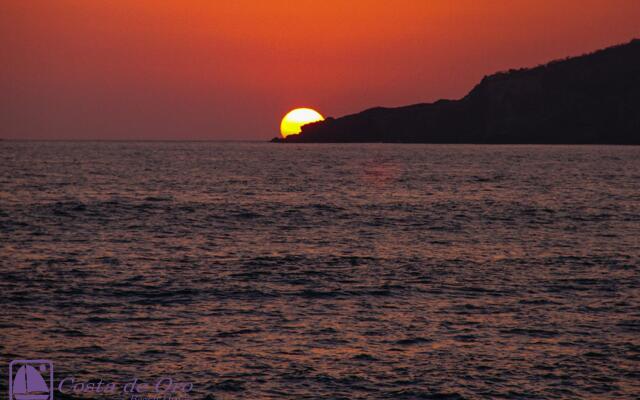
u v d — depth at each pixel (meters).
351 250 153.12
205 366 84.56
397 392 78.44
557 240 167.88
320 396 77.50
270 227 186.75
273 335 94.62
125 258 141.62
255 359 86.62
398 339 93.38
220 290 116.44
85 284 119.19
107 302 108.88
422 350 89.62
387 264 137.75
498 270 132.38
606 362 86.06
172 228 183.50
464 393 78.19
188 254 146.75
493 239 169.00
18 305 106.50
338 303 109.56
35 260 138.50
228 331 96.06
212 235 172.62
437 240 167.38
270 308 106.62
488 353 88.75
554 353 88.75
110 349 89.31
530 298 112.44
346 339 93.38
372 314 103.94
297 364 85.25
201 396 77.69
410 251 152.25
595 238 171.00
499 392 78.50
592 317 102.56
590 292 116.00
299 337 93.94
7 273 126.31
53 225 187.62
